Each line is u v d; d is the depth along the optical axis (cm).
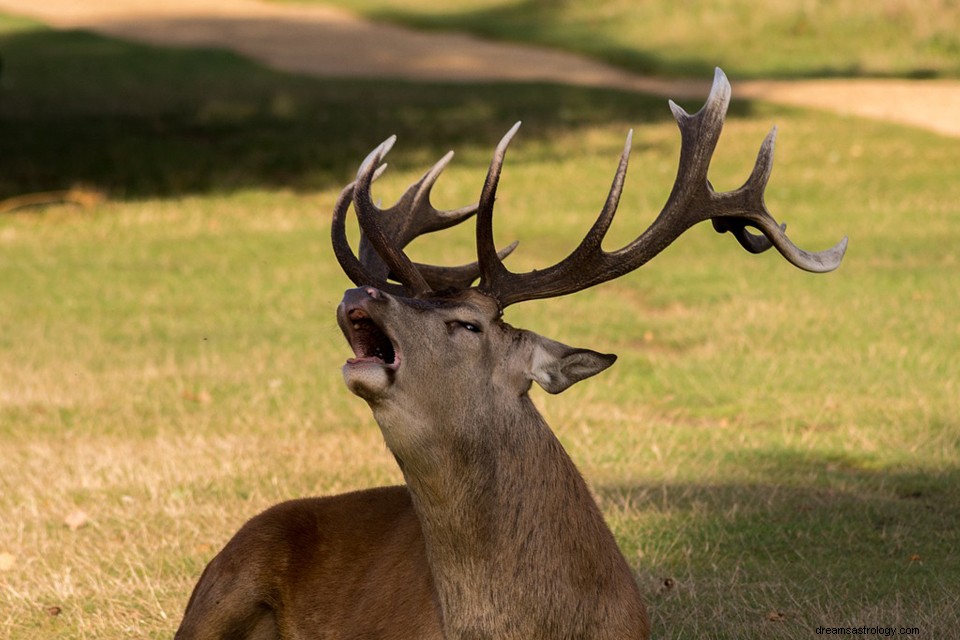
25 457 2022
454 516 1032
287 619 1208
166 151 5316
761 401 2236
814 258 1140
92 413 2266
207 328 2909
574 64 7644
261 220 4200
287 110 6194
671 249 3612
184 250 3766
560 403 2238
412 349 993
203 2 10500
